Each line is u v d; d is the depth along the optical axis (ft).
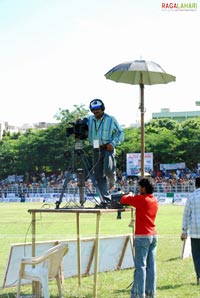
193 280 50.57
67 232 102.53
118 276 53.06
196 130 300.20
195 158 297.33
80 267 50.47
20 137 346.13
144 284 40.47
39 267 40.40
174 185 250.57
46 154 319.88
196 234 47.55
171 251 71.77
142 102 47.98
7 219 142.20
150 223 40.81
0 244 79.77
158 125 332.80
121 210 42.39
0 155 331.77
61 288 43.83
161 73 46.32
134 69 45.29
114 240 57.06
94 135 44.29
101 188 43.60
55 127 320.29
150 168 266.36
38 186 294.66
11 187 302.66
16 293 43.39
